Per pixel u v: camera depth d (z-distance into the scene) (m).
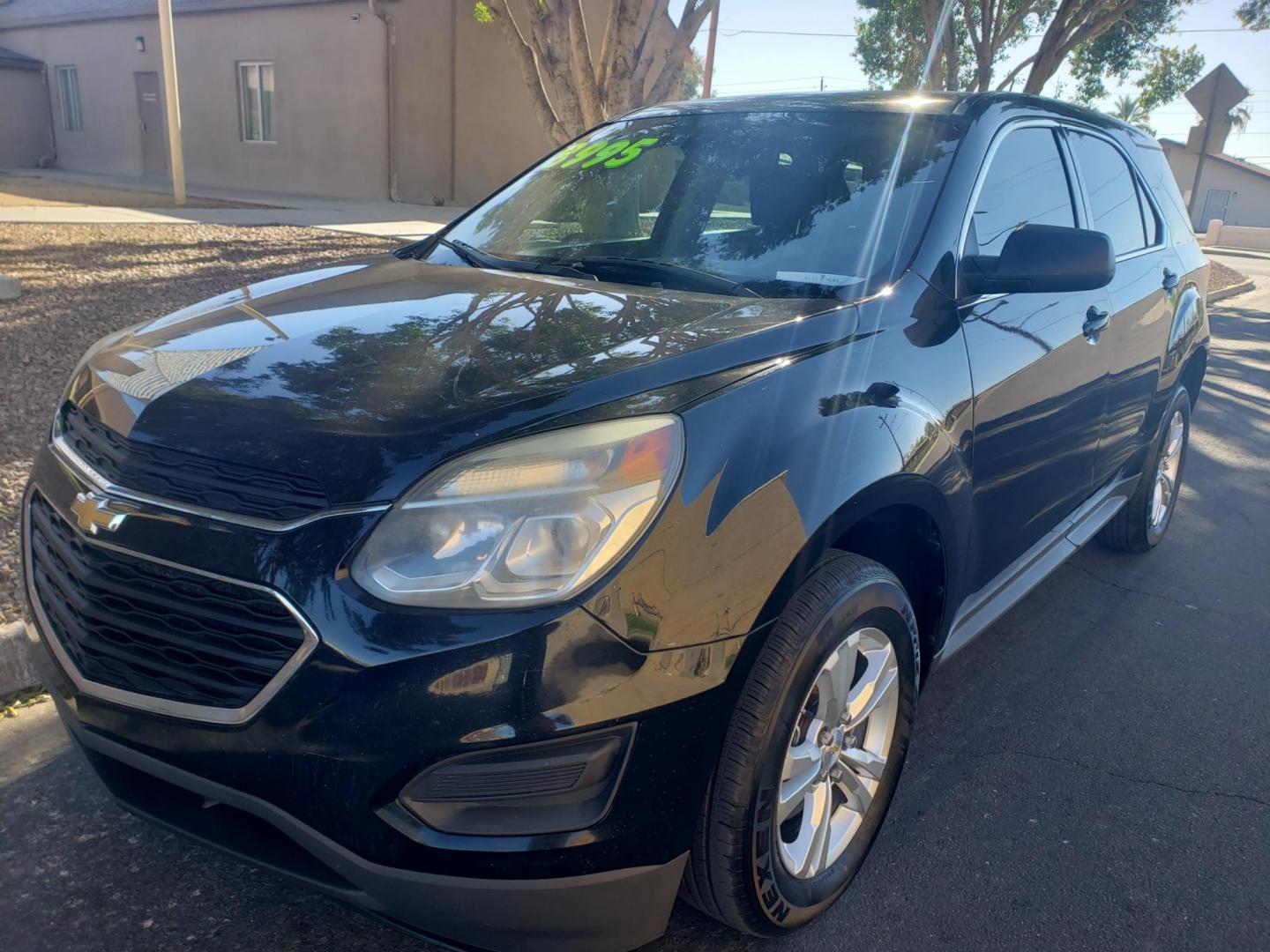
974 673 3.55
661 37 18.75
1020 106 3.26
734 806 1.89
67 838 2.40
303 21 18.17
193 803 1.94
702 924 2.25
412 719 1.63
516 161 19.14
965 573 2.66
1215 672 3.63
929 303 2.53
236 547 1.74
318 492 1.74
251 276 8.06
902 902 2.36
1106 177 3.82
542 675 1.65
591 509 1.71
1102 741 3.13
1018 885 2.44
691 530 1.77
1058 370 2.99
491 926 1.72
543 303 2.42
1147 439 4.15
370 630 1.65
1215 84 17.55
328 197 18.58
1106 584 4.39
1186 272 4.38
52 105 23.22
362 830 1.66
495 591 1.67
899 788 2.82
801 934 2.23
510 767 1.66
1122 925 2.32
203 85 20.00
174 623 1.81
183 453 1.86
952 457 2.37
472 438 1.76
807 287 2.58
